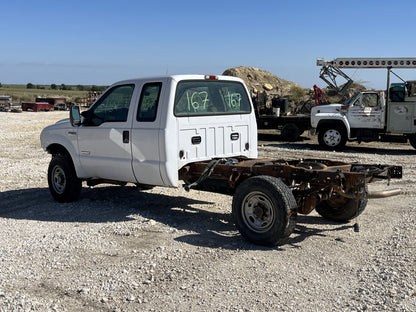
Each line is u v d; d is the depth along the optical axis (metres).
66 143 7.89
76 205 7.91
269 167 5.98
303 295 4.27
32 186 9.90
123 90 7.12
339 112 16.17
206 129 6.93
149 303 4.18
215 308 4.05
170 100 6.47
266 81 35.47
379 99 15.62
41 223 6.84
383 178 5.78
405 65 17.06
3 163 13.52
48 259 5.28
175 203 8.02
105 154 7.33
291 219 5.42
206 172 6.54
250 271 4.85
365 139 15.95
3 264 5.14
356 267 4.93
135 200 8.26
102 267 5.02
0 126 27.23
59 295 4.36
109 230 6.37
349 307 4.02
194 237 6.04
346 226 6.51
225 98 7.29
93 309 4.08
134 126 6.85
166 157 6.48
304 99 25.77
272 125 19.48
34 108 48.44
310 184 5.80
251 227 5.68
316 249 5.53
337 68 18.83
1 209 7.87
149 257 5.30
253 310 3.99
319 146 17.67
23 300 4.22
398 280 4.49
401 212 7.22
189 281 4.62
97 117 7.42
